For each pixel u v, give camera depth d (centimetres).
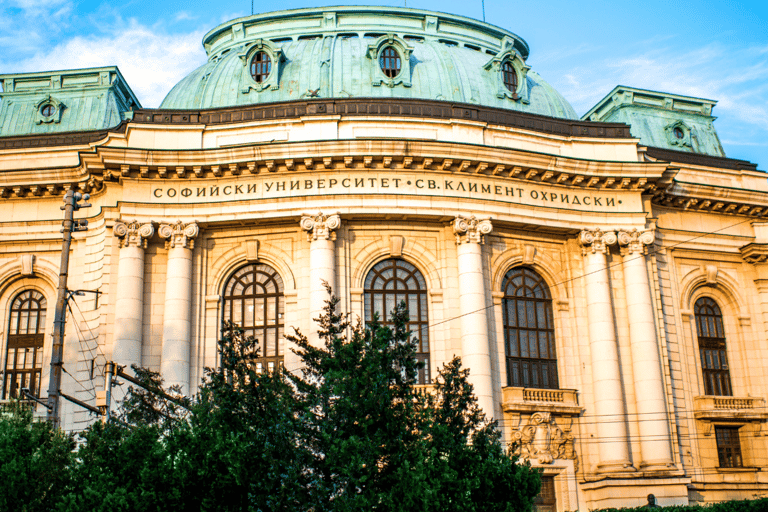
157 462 2373
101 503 2283
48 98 4856
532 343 4259
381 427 2466
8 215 4347
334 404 2473
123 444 2428
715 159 4975
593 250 4309
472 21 5081
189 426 2583
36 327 4350
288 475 2312
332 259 4012
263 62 4700
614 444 4072
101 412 2838
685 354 4528
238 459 2342
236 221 4072
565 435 4091
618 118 5319
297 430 2430
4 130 4797
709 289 4775
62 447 2520
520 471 2548
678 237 4681
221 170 4056
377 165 4072
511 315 4262
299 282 4091
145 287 4031
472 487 2416
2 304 4375
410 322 4116
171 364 3891
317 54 4750
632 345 4259
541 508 3981
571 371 4241
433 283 4147
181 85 4906
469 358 3953
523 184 4250
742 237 4822
